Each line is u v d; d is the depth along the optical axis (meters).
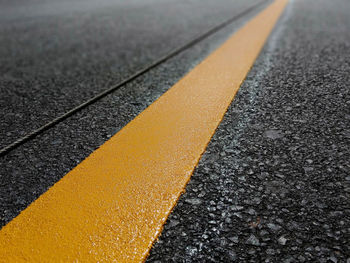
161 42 0.88
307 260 0.19
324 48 0.70
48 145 0.35
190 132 0.35
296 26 1.01
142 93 0.49
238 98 0.44
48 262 0.20
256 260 0.20
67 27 1.28
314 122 0.36
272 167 0.28
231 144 0.33
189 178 0.28
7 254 0.21
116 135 0.36
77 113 0.43
